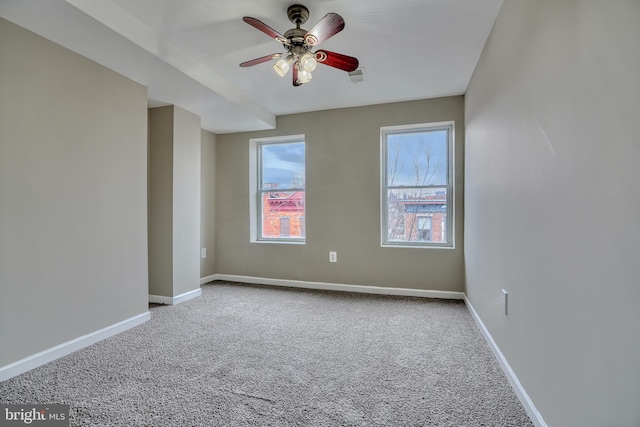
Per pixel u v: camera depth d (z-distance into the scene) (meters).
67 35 1.97
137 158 2.69
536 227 1.42
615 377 0.89
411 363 2.02
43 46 1.99
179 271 3.37
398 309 3.12
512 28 1.73
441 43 2.37
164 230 3.30
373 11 1.99
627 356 0.84
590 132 1.01
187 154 3.46
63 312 2.10
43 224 1.99
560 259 1.21
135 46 2.11
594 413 0.99
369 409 1.54
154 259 3.34
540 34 1.37
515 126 1.68
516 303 1.68
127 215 2.60
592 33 0.99
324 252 3.95
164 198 3.29
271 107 3.83
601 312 0.96
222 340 2.38
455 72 2.86
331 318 2.87
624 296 0.85
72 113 2.17
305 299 3.48
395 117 3.65
